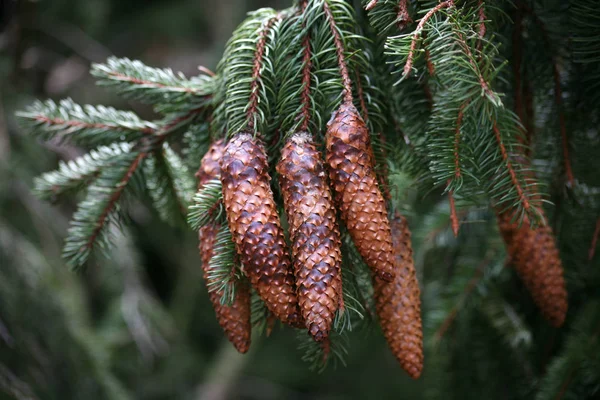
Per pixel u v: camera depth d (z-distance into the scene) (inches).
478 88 38.7
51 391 66.0
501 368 50.3
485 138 40.0
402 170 42.3
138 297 86.5
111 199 44.0
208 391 110.0
